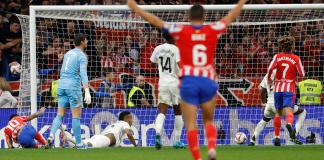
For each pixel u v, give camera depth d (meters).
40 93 40.66
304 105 40.66
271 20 42.12
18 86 44.75
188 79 20.16
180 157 26.66
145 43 41.69
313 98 41.41
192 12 20.66
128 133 35.66
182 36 20.28
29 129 35.06
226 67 42.25
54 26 42.31
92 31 42.06
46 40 42.25
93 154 28.48
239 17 42.00
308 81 41.41
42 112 35.97
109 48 41.78
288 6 38.06
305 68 42.72
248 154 28.42
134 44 41.69
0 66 45.44
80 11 38.62
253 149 32.31
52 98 40.44
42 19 42.44
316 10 40.91
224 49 42.31
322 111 40.66
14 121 35.22
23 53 39.47
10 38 47.41
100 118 39.69
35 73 37.12
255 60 42.38
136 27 41.72
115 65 41.59
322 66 42.72
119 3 51.00
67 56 33.06
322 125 40.66
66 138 36.56
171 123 39.62
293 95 34.78
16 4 49.88
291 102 34.72
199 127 39.97
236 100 41.91
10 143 35.41
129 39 41.75
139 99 40.75
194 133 20.41
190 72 20.17
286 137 40.06
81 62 32.69
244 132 40.44
